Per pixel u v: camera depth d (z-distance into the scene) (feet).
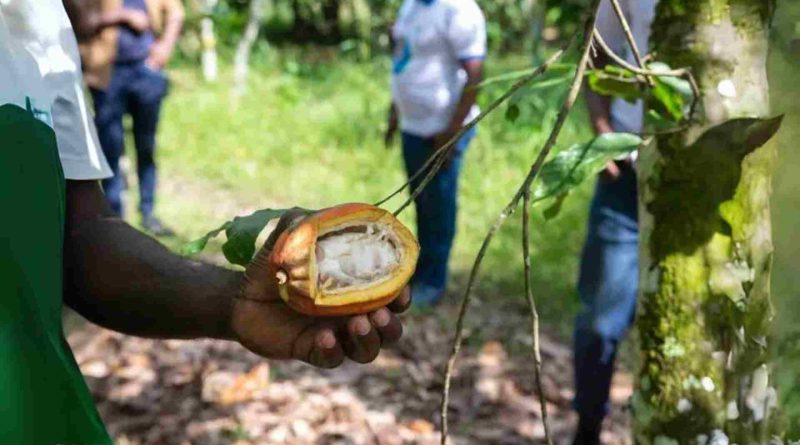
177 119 32.91
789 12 6.48
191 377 13.42
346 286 4.29
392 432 12.12
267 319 4.60
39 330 4.19
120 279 4.91
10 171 4.19
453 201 16.25
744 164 5.94
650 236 6.24
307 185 25.77
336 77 40.40
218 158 28.37
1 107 4.24
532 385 13.62
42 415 4.14
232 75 41.32
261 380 13.25
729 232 6.03
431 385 13.41
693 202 6.01
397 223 4.48
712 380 6.13
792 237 6.63
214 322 4.77
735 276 6.05
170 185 25.62
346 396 12.96
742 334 6.11
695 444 6.18
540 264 19.11
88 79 18.13
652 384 6.29
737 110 5.90
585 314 10.87
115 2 18.19
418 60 15.35
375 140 29.81
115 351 14.34
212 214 22.82
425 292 16.62
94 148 4.99
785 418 6.47
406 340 14.87
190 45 44.04
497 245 20.29
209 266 4.94
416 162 15.90
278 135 30.78
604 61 9.41
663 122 6.02
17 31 4.58
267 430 12.12
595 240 10.68
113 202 18.49
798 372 6.70
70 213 4.96
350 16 48.34
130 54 18.57
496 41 44.01
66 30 4.87
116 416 12.54
